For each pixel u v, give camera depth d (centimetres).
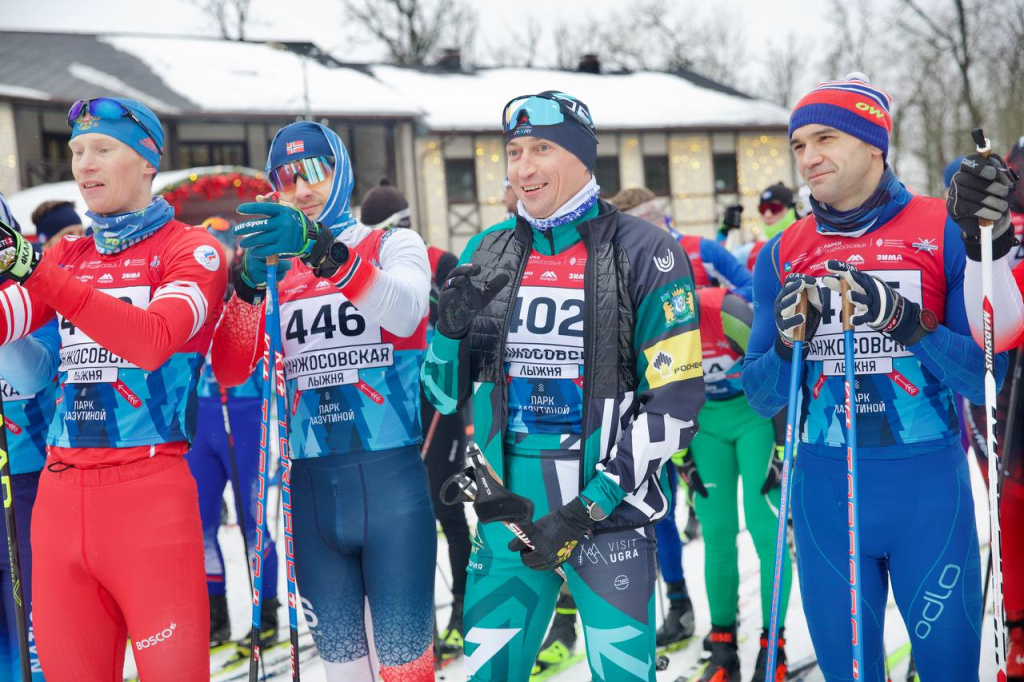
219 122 1952
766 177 2364
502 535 233
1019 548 317
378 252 264
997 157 215
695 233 2311
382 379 262
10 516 239
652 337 228
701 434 369
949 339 226
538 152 235
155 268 246
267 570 406
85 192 247
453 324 231
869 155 239
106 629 240
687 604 394
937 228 237
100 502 234
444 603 448
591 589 227
